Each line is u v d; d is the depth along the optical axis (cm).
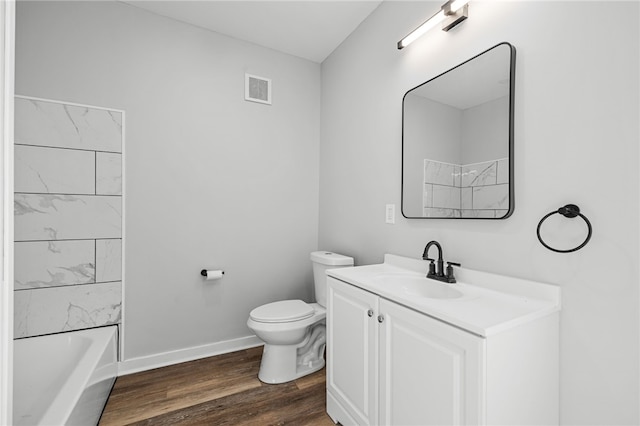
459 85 149
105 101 204
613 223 98
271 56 265
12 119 60
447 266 149
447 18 153
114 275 207
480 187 139
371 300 136
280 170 269
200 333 237
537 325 104
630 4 95
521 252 125
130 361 212
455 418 98
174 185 226
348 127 243
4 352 58
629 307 95
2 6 57
